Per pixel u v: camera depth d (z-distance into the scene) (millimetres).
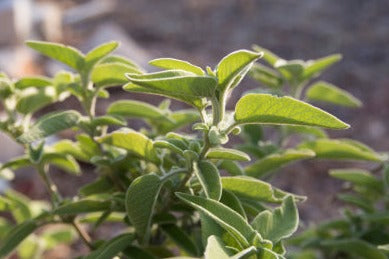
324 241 783
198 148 619
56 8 3102
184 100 610
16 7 2516
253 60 581
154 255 673
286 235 606
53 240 856
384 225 779
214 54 2715
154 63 606
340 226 792
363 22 2943
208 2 3295
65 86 686
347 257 821
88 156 718
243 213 627
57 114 663
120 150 705
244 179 629
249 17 3117
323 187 1559
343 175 760
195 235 718
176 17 3172
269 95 581
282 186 1573
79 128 705
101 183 717
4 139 1612
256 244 587
